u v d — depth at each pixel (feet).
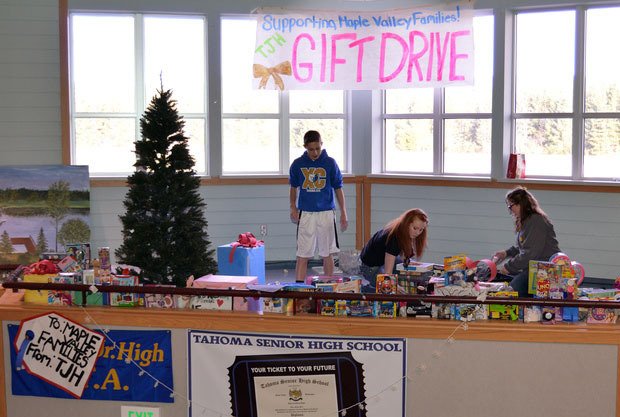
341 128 31.45
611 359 13.56
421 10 28.86
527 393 13.80
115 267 16.83
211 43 29.78
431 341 13.93
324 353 14.17
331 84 29.66
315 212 24.68
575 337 13.57
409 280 15.23
